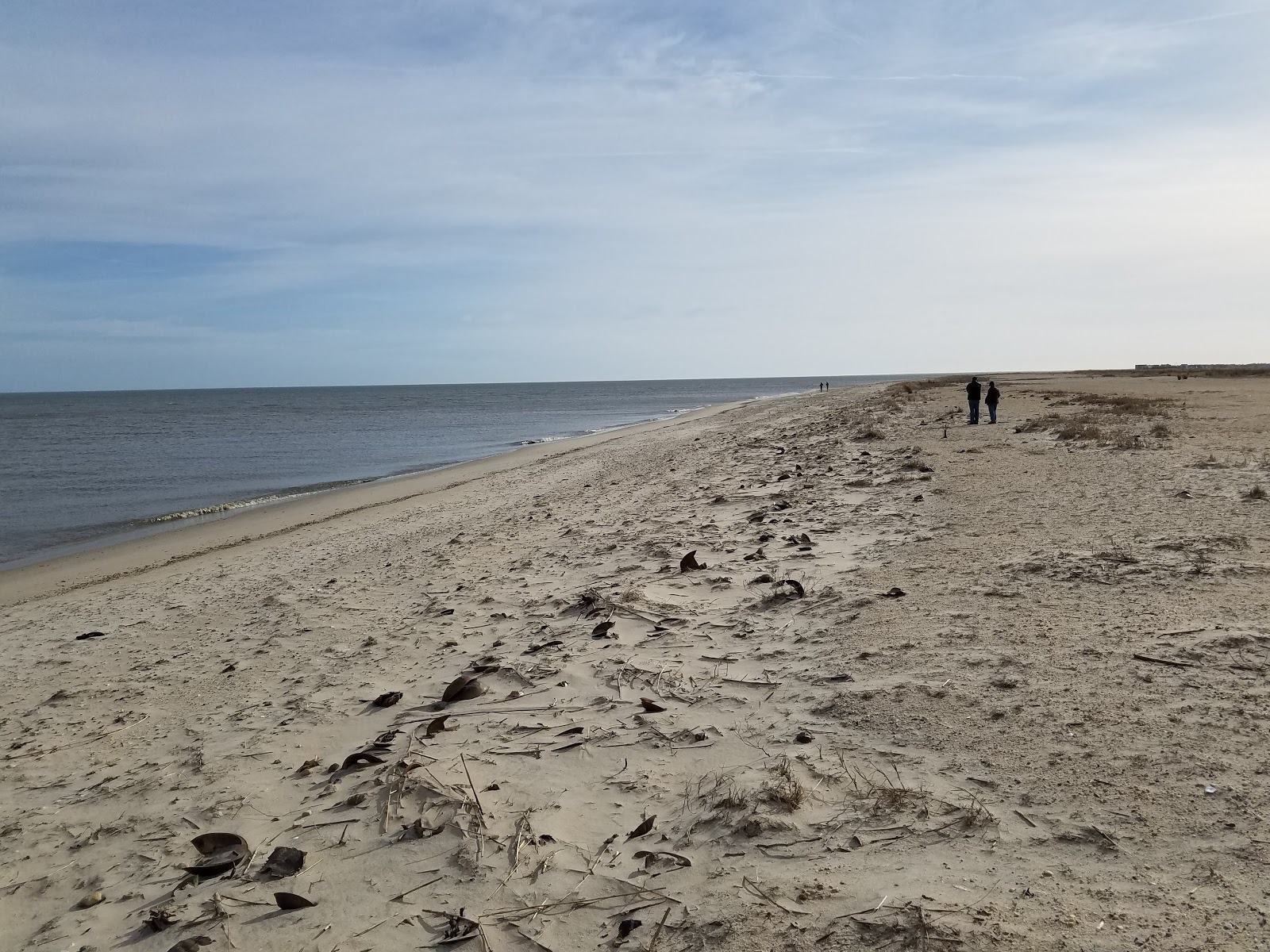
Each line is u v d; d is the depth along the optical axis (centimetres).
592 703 572
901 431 2539
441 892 370
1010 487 1267
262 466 3947
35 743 666
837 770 434
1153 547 807
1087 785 389
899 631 633
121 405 16575
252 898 386
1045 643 572
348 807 462
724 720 520
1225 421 2361
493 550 1258
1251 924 285
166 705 719
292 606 1050
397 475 3369
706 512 1324
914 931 300
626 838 396
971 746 441
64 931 385
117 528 2258
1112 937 288
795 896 333
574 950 320
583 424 6988
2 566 1805
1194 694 469
